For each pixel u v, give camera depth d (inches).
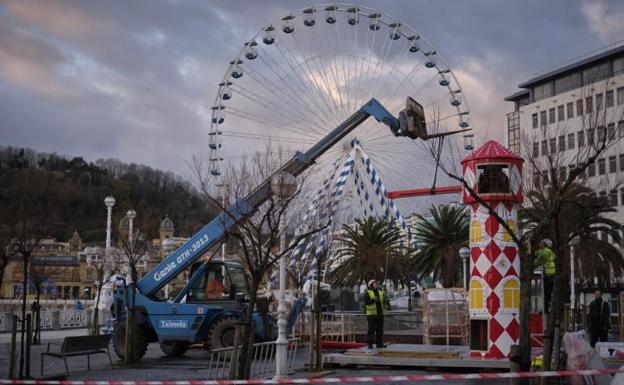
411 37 1459.2
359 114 1152.8
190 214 3068.4
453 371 740.0
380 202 1641.2
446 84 1462.8
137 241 1466.5
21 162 3503.9
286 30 1425.9
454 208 2028.8
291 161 1092.5
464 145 1444.4
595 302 984.9
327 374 703.7
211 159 1353.3
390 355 773.9
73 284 4407.0
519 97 3410.4
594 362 476.4
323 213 1363.2
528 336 491.2
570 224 868.6
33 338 1202.0
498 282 748.6
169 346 1000.9
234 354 542.6
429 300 1034.7
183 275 1994.3
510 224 754.2
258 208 930.7
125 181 4411.9
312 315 753.0
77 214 4827.8
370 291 858.8
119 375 731.4
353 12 1441.9
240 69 1418.6
